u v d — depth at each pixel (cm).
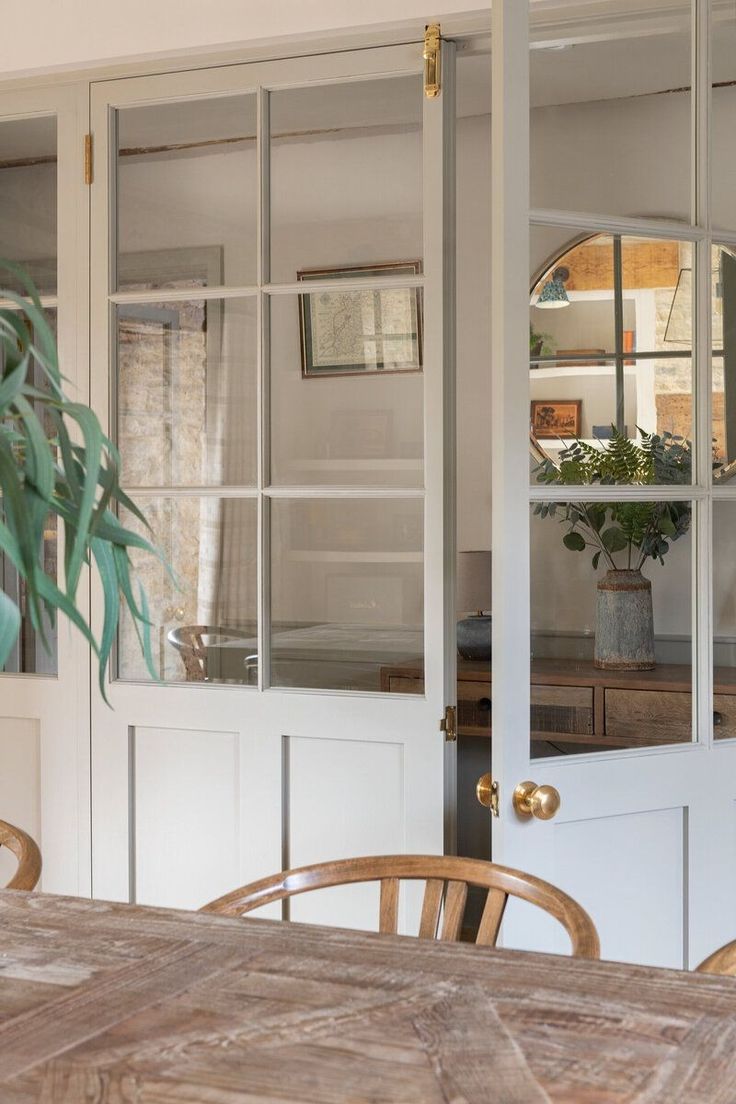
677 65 238
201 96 301
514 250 218
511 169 218
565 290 226
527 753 221
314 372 293
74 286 313
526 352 220
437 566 282
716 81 242
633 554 234
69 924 150
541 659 224
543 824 223
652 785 235
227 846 301
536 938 223
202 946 141
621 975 131
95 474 84
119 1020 118
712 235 240
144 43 298
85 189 311
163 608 307
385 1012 119
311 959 136
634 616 233
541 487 223
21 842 188
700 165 240
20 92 317
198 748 303
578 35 234
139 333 309
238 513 299
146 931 147
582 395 229
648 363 235
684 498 237
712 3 241
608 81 233
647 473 235
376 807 288
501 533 218
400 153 285
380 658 288
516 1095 100
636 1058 108
